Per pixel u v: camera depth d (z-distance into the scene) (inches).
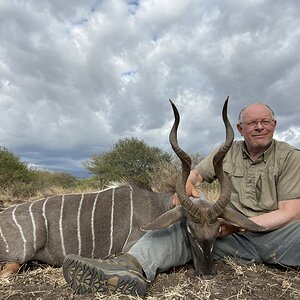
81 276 46.0
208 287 47.4
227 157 61.2
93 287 46.0
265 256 55.8
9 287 51.8
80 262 45.6
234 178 59.7
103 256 64.9
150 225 52.3
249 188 58.1
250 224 52.6
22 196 225.5
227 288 47.6
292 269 55.4
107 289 45.7
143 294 46.0
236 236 57.3
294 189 55.4
